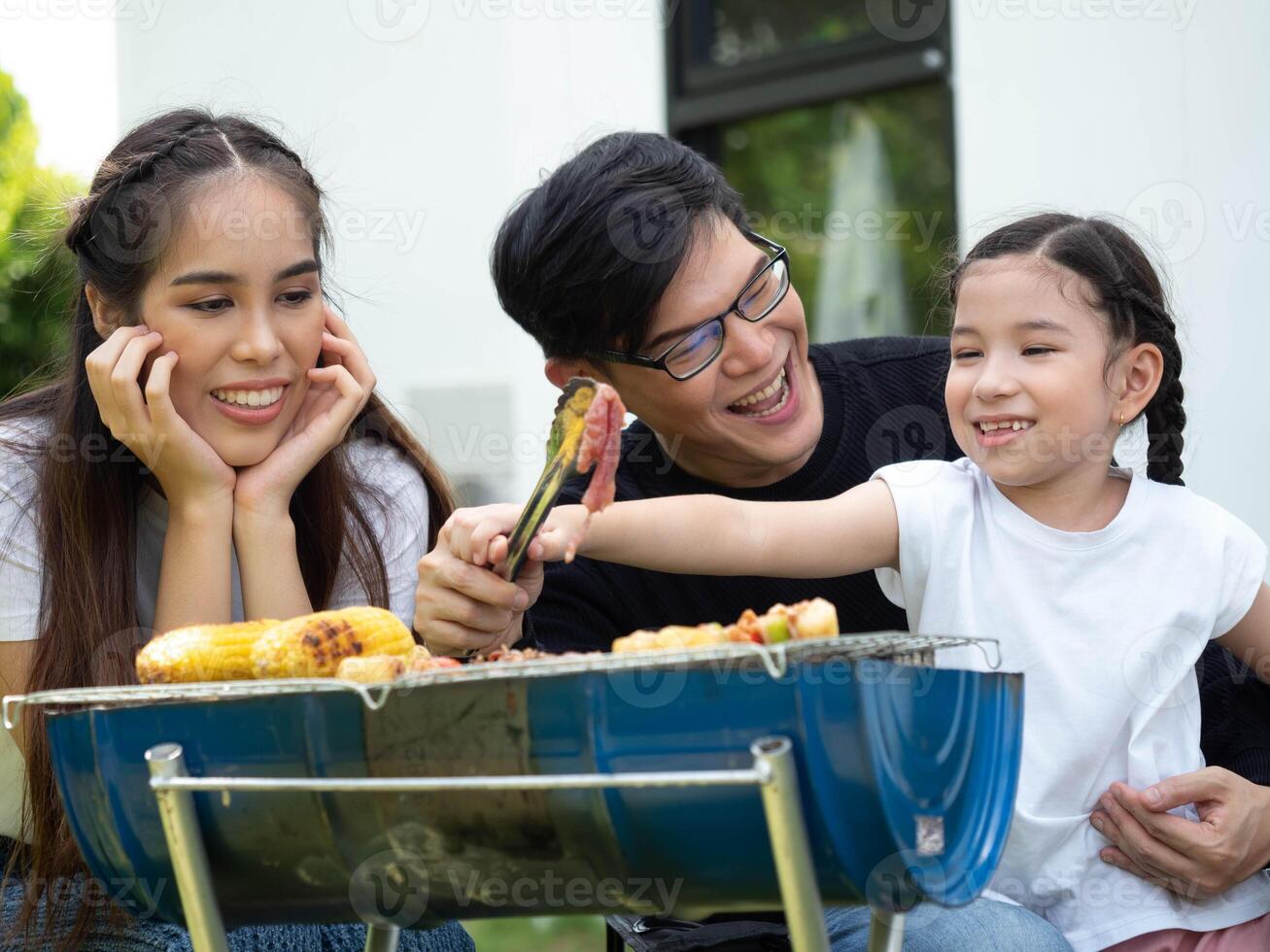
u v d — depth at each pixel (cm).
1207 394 325
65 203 202
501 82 436
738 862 108
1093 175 348
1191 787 155
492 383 444
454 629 154
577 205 177
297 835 118
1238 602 167
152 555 195
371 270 460
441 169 448
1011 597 166
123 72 477
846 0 409
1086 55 349
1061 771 162
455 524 153
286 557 186
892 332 407
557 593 193
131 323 184
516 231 186
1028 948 147
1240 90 322
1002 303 164
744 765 104
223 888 123
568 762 108
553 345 188
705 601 192
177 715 121
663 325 177
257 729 118
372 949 141
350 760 115
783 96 419
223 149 182
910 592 172
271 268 179
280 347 181
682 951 157
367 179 458
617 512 162
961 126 377
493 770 110
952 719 113
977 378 166
